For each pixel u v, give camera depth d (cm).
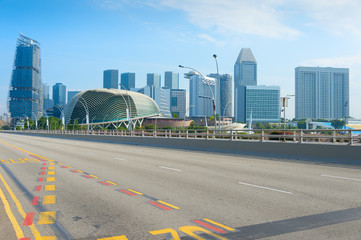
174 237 511
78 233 536
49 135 7200
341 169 1332
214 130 2567
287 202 735
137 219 611
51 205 728
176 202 743
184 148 2764
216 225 570
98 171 1298
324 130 1678
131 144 3681
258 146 2036
